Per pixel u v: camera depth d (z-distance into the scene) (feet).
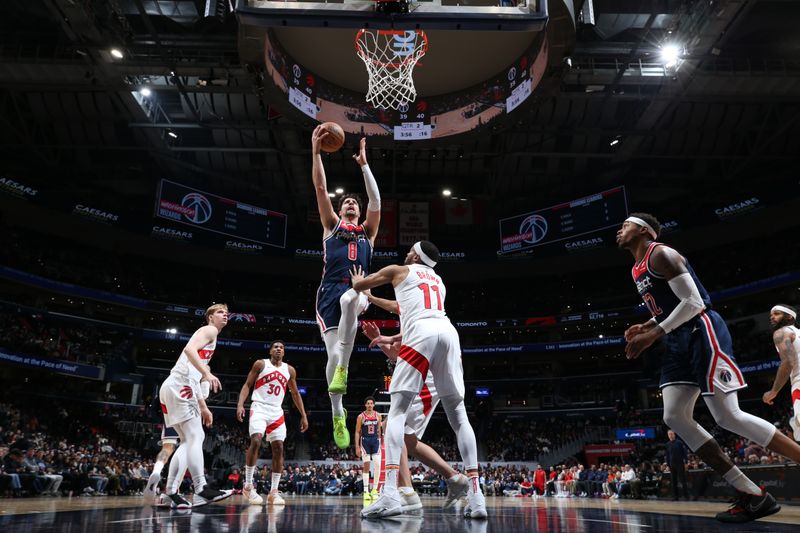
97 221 109.40
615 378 117.08
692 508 24.63
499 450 113.70
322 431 119.03
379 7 27.14
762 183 112.98
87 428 89.20
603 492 68.80
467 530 10.12
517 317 130.62
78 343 103.30
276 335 133.80
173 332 114.11
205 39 72.54
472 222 119.55
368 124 58.80
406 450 18.38
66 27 68.80
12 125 92.84
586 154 98.17
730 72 77.05
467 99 58.29
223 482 85.05
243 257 128.36
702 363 12.78
